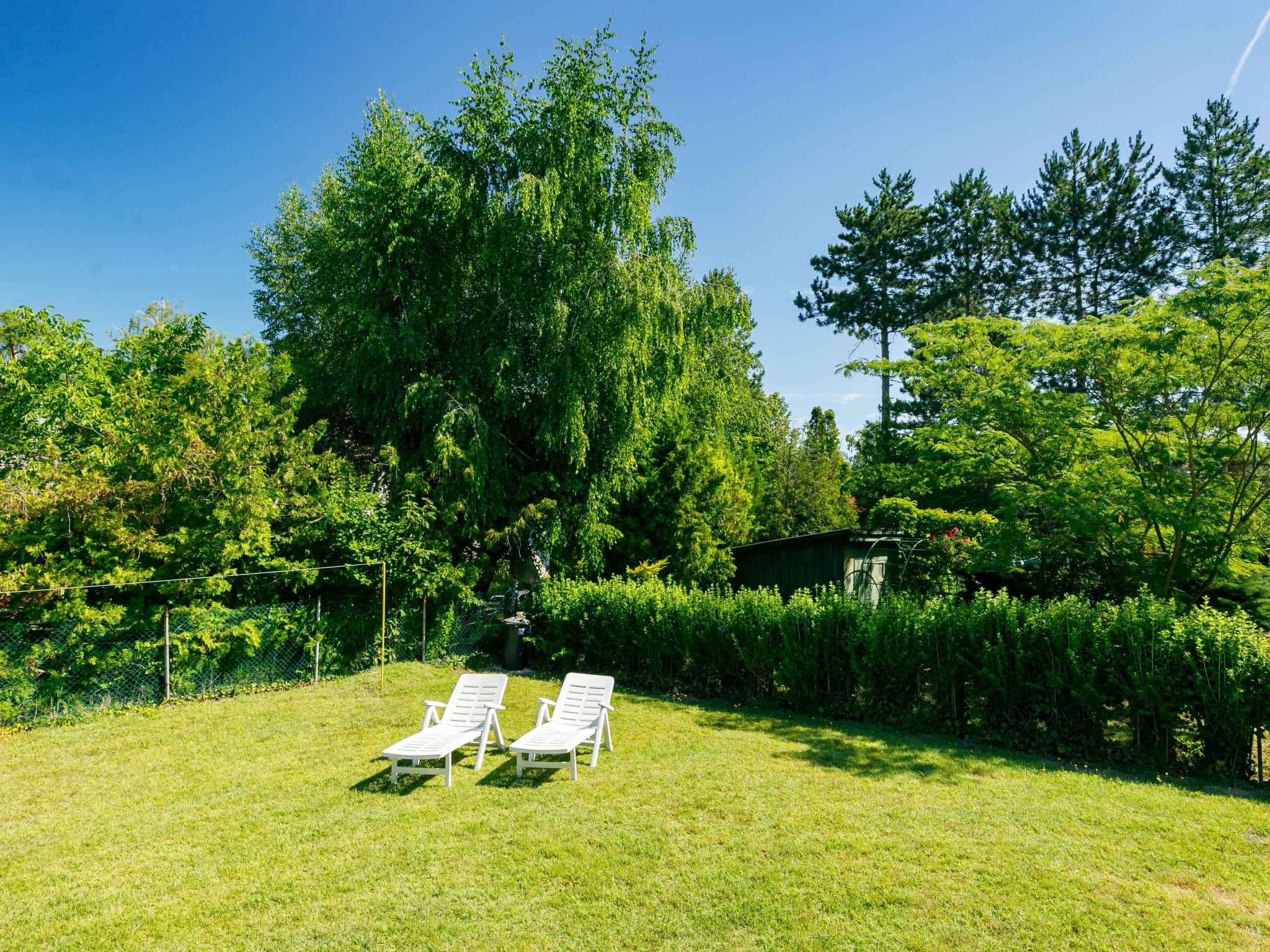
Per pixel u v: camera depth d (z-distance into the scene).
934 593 12.14
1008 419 9.81
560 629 11.88
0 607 8.47
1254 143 22.61
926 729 8.30
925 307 25.59
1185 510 8.73
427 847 5.07
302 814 5.75
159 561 9.81
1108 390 9.89
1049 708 7.47
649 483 15.49
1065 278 24.78
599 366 13.44
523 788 6.36
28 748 7.60
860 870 4.67
